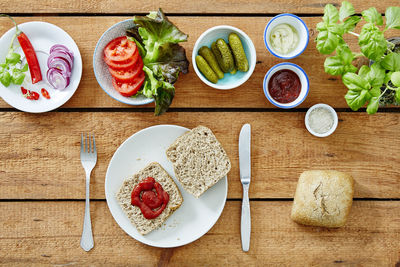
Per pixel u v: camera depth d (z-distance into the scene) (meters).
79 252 0.94
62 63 0.91
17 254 0.94
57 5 0.94
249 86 0.95
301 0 0.95
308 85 0.90
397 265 0.94
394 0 0.95
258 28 0.95
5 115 0.94
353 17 0.87
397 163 0.95
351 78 0.84
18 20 0.94
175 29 0.87
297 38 0.92
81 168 0.94
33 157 0.94
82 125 0.94
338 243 0.95
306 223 0.92
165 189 0.92
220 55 0.91
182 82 0.95
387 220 0.95
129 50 0.89
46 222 0.94
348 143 0.95
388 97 0.92
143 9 0.94
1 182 0.94
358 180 0.95
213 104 0.95
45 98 0.93
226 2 0.95
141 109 0.95
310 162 0.95
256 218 0.95
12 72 0.91
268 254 0.94
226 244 0.94
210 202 0.94
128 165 0.93
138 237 0.92
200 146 0.92
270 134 0.95
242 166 0.94
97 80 0.90
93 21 0.94
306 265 0.94
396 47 0.90
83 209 0.94
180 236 0.93
